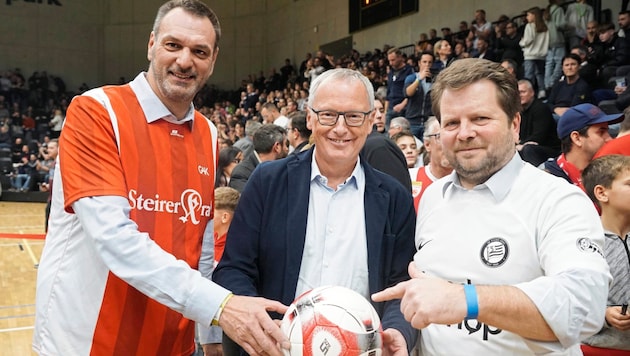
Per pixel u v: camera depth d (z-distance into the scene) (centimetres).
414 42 1334
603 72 692
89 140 159
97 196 153
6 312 516
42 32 1969
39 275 171
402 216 179
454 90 140
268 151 427
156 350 171
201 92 1889
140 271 147
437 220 153
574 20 757
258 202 175
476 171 141
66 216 168
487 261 138
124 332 164
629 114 274
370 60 1340
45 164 1559
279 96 1418
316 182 178
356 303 143
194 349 191
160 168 171
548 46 769
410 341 151
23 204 1485
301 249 170
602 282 119
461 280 140
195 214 178
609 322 183
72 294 163
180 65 166
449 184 156
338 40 1603
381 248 173
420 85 684
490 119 138
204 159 186
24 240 937
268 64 1930
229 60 1959
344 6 1573
